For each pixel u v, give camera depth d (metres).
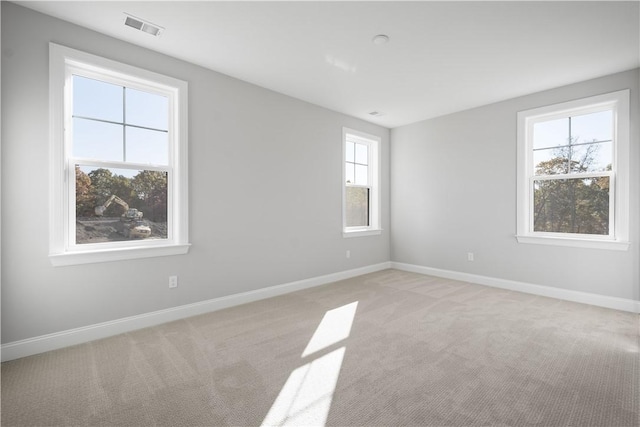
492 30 2.41
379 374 1.92
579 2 2.07
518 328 2.64
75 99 2.42
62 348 2.28
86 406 1.62
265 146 3.56
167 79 2.78
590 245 3.29
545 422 1.49
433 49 2.70
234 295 3.29
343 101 3.99
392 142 5.26
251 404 1.63
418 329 2.63
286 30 2.43
